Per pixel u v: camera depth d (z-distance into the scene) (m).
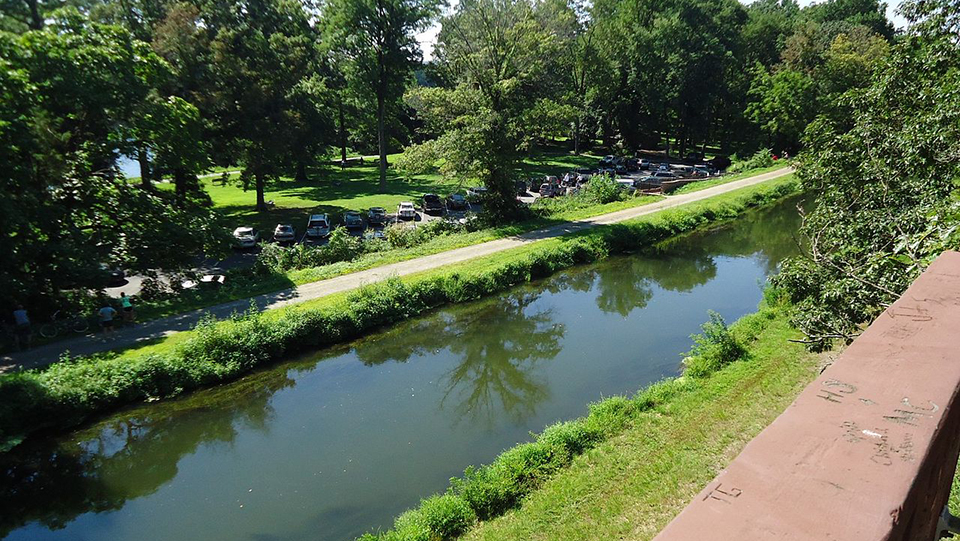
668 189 53.84
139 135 24.98
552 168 67.69
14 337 19.45
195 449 15.56
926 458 1.14
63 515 13.04
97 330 21.16
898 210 10.14
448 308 25.88
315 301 24.03
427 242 34.84
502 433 15.71
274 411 17.44
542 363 20.20
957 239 6.65
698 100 70.00
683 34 68.75
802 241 33.25
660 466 11.82
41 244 21.30
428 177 66.06
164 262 25.47
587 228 37.16
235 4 39.56
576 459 12.53
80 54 22.53
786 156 56.62
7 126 19.78
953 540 4.57
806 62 61.38
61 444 15.69
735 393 14.48
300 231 39.34
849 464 1.14
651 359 19.88
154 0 35.47
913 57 11.36
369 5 48.19
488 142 37.22
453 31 39.56
